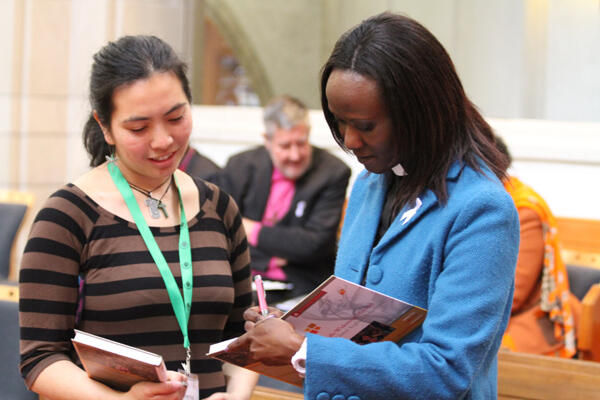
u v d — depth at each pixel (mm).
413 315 1477
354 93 1425
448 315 1408
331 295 1443
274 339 1456
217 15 11844
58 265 1656
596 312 2934
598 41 6434
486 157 1532
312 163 4078
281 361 1472
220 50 12422
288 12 11641
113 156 1802
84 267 1693
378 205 1668
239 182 4117
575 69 6562
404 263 1523
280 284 3729
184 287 1729
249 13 11852
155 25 5969
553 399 2271
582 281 3514
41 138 5965
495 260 1413
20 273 1666
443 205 1482
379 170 1516
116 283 1682
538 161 5090
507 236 1432
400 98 1420
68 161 6027
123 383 1610
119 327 1679
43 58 5910
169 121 1662
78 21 5922
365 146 1486
